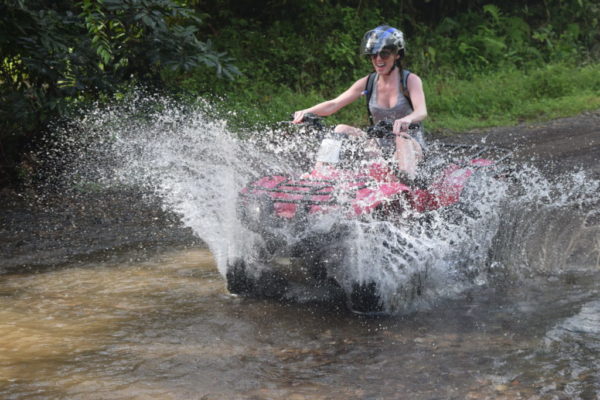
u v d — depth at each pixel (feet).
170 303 17.72
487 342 14.78
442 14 70.03
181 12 31.35
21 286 19.16
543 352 14.16
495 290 18.47
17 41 28.27
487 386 12.63
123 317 16.71
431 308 17.16
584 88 58.85
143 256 22.11
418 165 18.67
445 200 18.80
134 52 31.91
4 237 24.27
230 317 16.66
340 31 60.64
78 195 30.14
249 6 62.34
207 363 13.89
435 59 62.23
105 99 33.63
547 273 19.75
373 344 14.79
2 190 30.81
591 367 13.38
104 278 19.86
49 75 29.43
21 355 14.34
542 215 24.95
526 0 74.69
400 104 18.88
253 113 43.55
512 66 62.28
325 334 15.47
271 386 12.80
